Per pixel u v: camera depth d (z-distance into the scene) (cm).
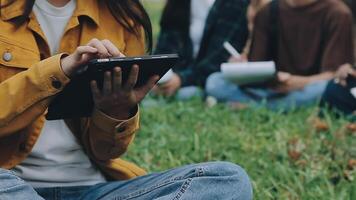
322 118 343
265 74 348
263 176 266
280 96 365
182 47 402
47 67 171
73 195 184
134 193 177
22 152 180
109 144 186
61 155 185
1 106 172
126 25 192
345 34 370
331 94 345
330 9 371
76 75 170
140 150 294
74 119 186
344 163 280
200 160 287
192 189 169
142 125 333
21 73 173
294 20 374
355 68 347
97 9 189
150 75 177
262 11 380
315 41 372
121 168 195
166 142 303
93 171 190
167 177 176
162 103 372
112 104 177
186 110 353
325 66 368
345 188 250
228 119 343
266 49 379
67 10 186
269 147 301
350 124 324
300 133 320
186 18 402
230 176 172
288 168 271
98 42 168
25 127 177
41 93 171
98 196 180
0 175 162
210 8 396
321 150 297
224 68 351
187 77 392
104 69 168
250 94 370
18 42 179
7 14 180
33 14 182
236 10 394
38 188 182
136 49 195
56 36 186
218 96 375
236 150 300
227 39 393
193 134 310
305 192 251
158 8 771
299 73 375
